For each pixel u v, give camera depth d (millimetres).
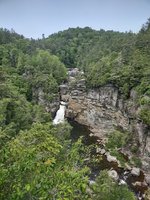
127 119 83375
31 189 8758
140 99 74125
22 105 71500
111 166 61062
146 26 136625
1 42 153000
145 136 64438
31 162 9688
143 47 106250
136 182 55062
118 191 33312
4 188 9258
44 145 11516
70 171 9836
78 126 92188
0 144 11859
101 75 100875
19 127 61156
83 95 105625
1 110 58219
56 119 97938
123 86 88562
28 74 111500
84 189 9094
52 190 9047
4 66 111688
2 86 72188
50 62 124500
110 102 94312
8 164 10188
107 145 71750
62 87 110625
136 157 64750
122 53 111125
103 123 90750
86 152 17719
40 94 100438
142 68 89062
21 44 160875
